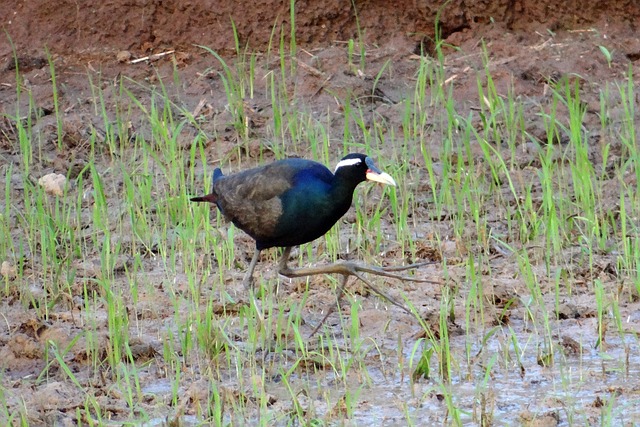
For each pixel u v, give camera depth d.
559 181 14.06
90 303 12.05
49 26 18.83
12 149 16.67
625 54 17.97
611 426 8.94
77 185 14.77
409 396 9.66
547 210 13.45
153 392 9.88
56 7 18.78
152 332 11.25
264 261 13.13
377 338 10.98
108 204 14.90
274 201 10.84
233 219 11.31
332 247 13.05
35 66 18.59
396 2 18.58
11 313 11.77
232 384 9.95
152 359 10.38
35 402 9.64
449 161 15.12
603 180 14.90
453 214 13.93
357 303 10.79
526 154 15.83
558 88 15.84
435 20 18.14
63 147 16.62
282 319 11.16
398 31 18.61
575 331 10.97
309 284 12.35
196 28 18.69
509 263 12.78
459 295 11.94
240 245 13.51
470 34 18.56
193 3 18.66
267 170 10.97
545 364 10.21
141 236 13.71
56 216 13.68
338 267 10.86
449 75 17.70
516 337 10.91
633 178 14.74
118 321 10.59
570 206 13.91
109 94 17.81
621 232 13.40
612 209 13.99
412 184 15.11
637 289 11.21
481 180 14.82
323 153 15.33
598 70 17.64
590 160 15.59
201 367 10.27
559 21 18.56
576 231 13.52
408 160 15.57
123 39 18.77
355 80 17.56
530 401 9.52
